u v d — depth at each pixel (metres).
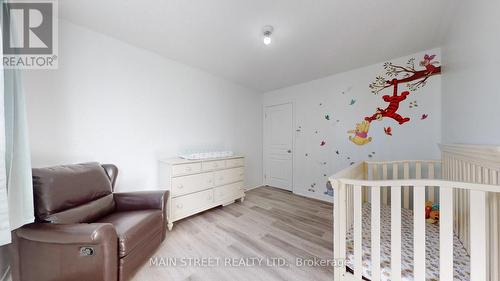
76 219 1.39
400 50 2.33
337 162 3.12
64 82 1.81
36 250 1.17
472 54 1.35
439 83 2.26
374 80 2.73
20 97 1.16
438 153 2.28
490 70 1.13
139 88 2.34
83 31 1.91
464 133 1.52
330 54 2.43
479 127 1.26
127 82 2.23
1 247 1.30
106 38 2.06
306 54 2.44
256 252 1.76
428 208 1.79
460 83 1.60
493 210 0.94
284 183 3.88
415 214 0.99
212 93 3.21
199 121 3.03
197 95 2.99
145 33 2.00
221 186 2.80
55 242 1.11
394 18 1.72
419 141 2.40
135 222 1.46
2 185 0.95
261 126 4.21
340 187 1.24
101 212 1.62
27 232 1.13
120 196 1.85
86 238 1.08
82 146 1.92
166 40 2.14
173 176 2.25
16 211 1.10
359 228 1.15
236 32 1.96
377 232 1.08
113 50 2.12
